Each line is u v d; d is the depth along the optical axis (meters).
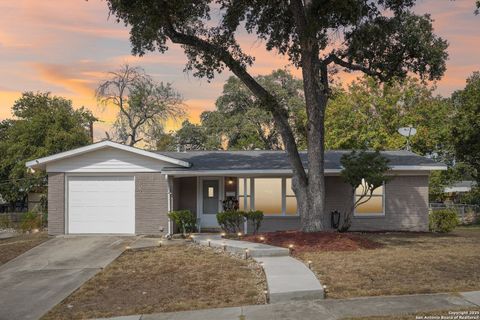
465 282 9.92
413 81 35.81
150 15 14.54
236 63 16.30
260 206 21.48
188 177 21.92
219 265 12.41
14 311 9.70
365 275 10.68
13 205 44.06
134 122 35.69
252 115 43.62
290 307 8.68
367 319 7.75
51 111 36.81
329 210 21.14
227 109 46.78
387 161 18.06
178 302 9.52
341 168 20.16
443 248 14.32
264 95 16.59
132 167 19.50
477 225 31.12
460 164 36.41
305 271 10.92
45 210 27.19
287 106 44.22
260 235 16.11
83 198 19.55
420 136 34.62
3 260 14.94
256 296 9.60
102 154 19.53
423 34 17.08
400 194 21.25
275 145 46.25
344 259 12.43
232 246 13.91
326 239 14.61
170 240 17.56
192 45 16.45
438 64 17.36
